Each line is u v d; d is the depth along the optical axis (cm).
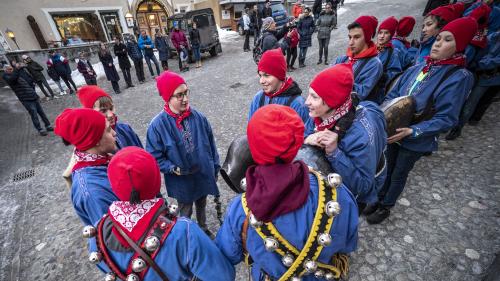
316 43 1004
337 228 90
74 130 113
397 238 216
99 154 127
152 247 85
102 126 121
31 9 1323
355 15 1260
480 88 292
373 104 144
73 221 301
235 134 441
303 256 86
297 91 191
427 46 277
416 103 185
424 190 259
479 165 279
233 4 1605
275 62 179
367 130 122
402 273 190
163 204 97
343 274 108
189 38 1045
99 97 175
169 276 93
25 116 764
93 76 880
